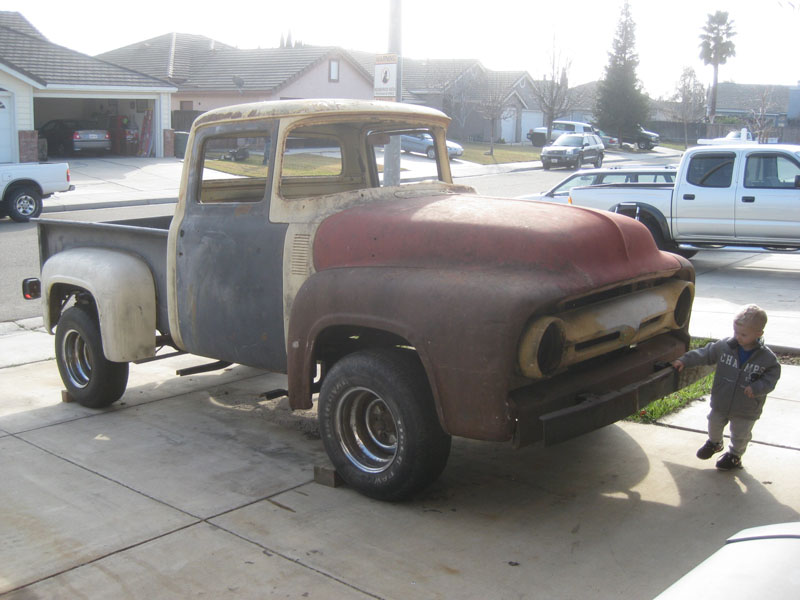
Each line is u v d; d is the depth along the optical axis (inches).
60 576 148.1
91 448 213.2
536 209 178.1
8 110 1096.8
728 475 189.9
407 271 166.7
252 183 209.0
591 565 149.3
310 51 1658.5
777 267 485.4
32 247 585.0
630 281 171.8
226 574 147.9
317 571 148.5
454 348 155.0
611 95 2245.3
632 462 199.2
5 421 235.9
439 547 156.9
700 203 468.4
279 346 196.7
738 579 79.7
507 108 2181.3
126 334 227.3
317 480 188.2
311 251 186.2
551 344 155.3
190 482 189.9
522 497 179.6
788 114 2319.1
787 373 268.7
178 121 1544.0
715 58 2928.2
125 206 883.4
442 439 167.2
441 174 237.6
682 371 189.5
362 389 174.4
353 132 224.7
